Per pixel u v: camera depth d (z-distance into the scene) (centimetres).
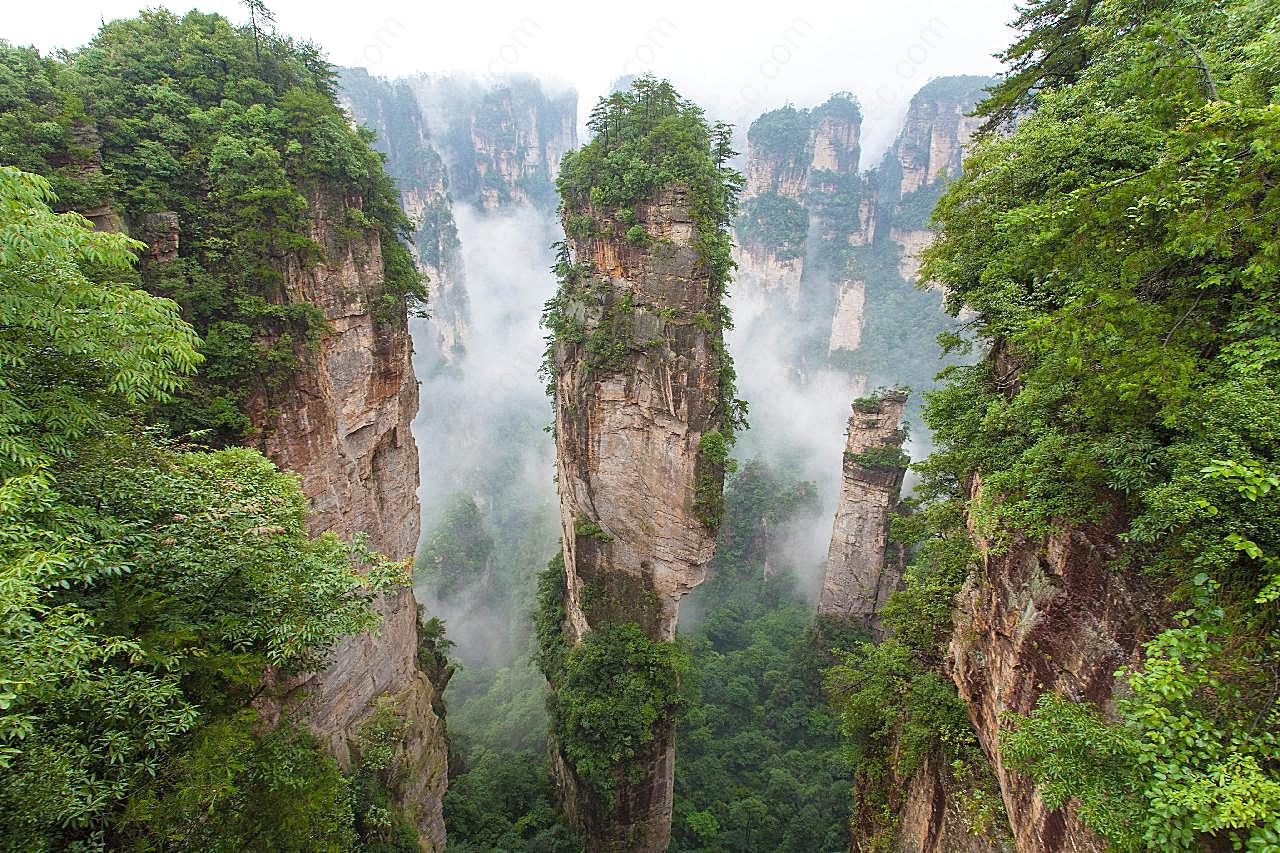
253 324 2070
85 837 852
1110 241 887
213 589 1171
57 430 1004
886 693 1889
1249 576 734
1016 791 1177
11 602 664
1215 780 641
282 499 1362
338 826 1366
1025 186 1395
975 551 1570
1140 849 702
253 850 1067
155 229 1958
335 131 2227
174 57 2188
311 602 1227
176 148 2073
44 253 870
